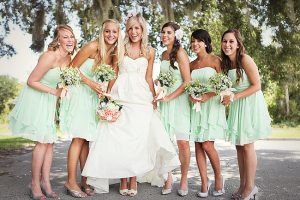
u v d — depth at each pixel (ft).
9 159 23.76
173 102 13.57
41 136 12.22
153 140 13.52
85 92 13.38
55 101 12.82
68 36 12.65
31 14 28.37
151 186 14.98
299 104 66.39
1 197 13.01
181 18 31.48
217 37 33.71
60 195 13.30
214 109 12.91
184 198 12.94
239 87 12.35
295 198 12.89
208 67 13.12
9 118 12.72
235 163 22.86
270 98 67.41
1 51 33.14
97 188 13.62
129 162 12.98
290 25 28.81
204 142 12.98
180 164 13.51
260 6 29.01
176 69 13.41
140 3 31.35
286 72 31.78
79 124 13.04
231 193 13.75
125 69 13.67
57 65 12.76
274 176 17.46
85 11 29.50
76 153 13.19
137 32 13.41
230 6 31.04
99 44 13.38
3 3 28.60
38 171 12.65
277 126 66.18
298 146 34.88
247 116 12.04
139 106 13.65
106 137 13.34
